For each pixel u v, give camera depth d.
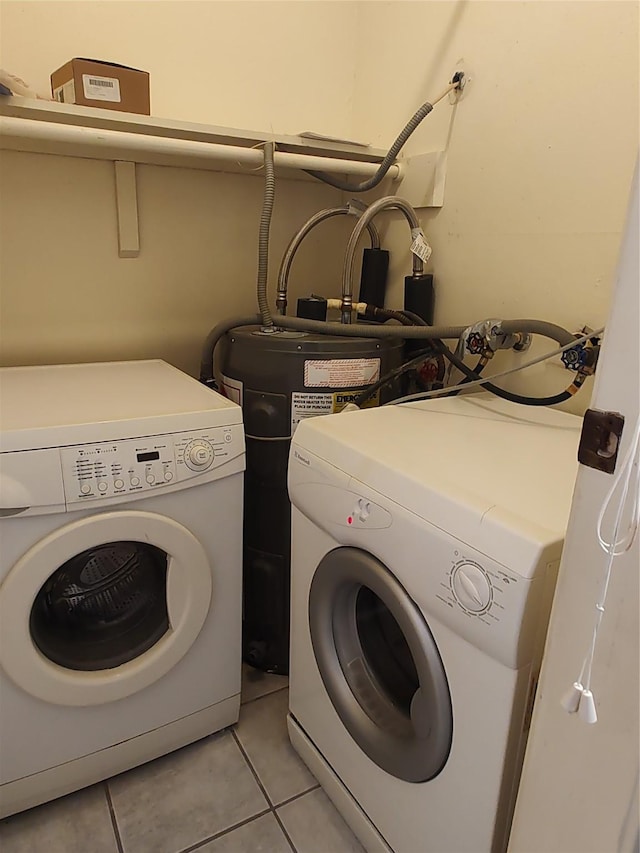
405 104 1.64
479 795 0.84
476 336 1.31
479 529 0.78
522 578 0.72
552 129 1.26
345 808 1.20
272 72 1.69
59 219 1.51
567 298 1.28
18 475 1.00
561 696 0.63
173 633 1.24
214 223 1.73
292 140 1.48
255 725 1.47
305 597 1.21
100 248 1.58
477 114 1.43
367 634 1.18
